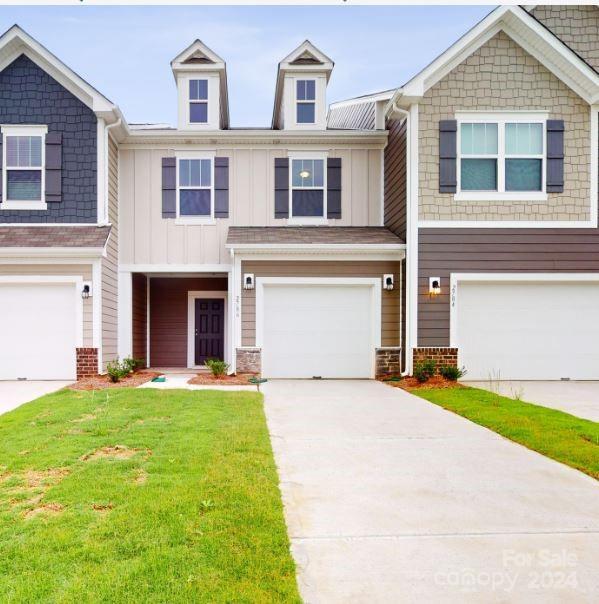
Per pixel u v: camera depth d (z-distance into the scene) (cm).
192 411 709
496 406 783
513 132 1134
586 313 1141
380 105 1365
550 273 1121
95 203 1172
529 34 1117
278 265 1186
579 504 404
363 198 1336
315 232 1255
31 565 289
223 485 409
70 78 1148
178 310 1512
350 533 350
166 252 1298
